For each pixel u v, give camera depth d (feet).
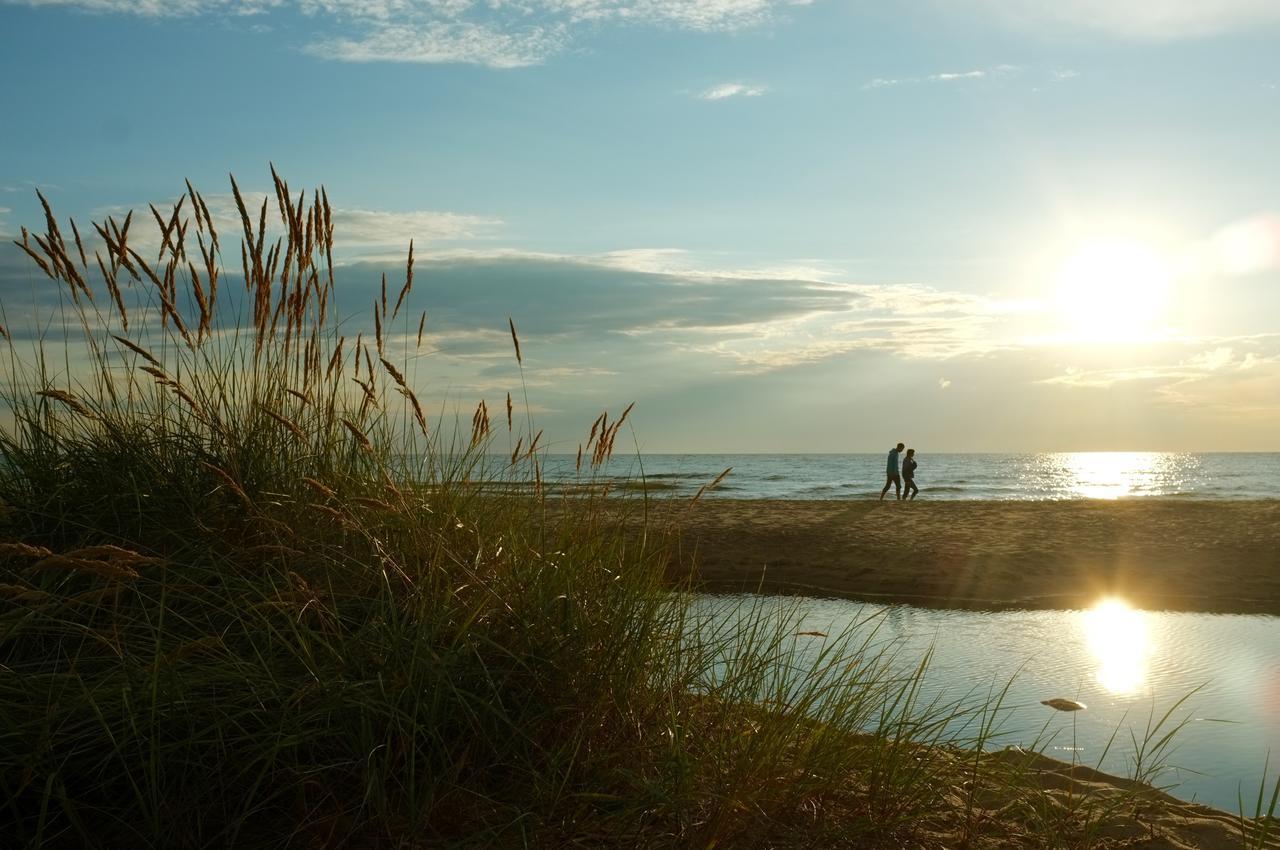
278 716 9.61
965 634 28.48
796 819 10.33
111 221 13.57
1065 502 77.25
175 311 13.50
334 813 9.31
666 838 9.59
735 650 12.78
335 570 11.71
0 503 11.84
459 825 9.30
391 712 9.59
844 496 116.98
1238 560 42.29
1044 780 14.10
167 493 12.39
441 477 14.24
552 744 10.55
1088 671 23.12
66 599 10.14
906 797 11.07
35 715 9.25
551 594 11.73
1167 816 12.35
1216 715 19.15
